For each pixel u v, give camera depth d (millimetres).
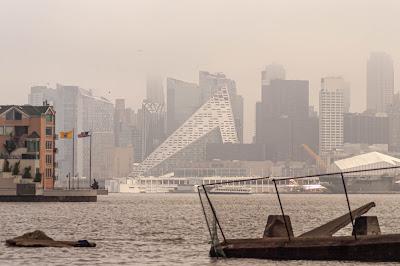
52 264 187875
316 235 183000
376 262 173125
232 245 185500
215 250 186875
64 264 188250
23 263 188625
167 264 190125
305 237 180500
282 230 184125
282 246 180000
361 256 174250
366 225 179000
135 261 196500
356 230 180000
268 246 181375
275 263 176875
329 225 183875
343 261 175625
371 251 173500
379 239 173250
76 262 192250
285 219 184250
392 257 172250
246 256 183625
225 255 185875
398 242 171625
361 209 184375
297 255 178750
